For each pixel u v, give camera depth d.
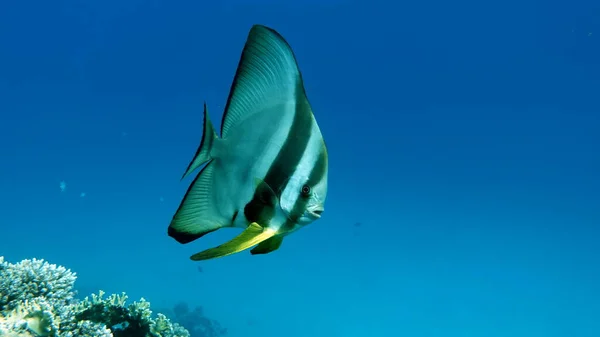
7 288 6.04
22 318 5.51
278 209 1.24
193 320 22.81
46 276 6.68
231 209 1.27
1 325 5.25
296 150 1.26
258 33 1.28
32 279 6.52
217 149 1.28
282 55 1.27
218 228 1.27
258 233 1.19
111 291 29.69
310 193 1.25
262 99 1.29
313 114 1.27
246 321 29.44
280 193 1.25
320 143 1.26
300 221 1.25
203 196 1.27
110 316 6.77
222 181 1.27
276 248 1.25
